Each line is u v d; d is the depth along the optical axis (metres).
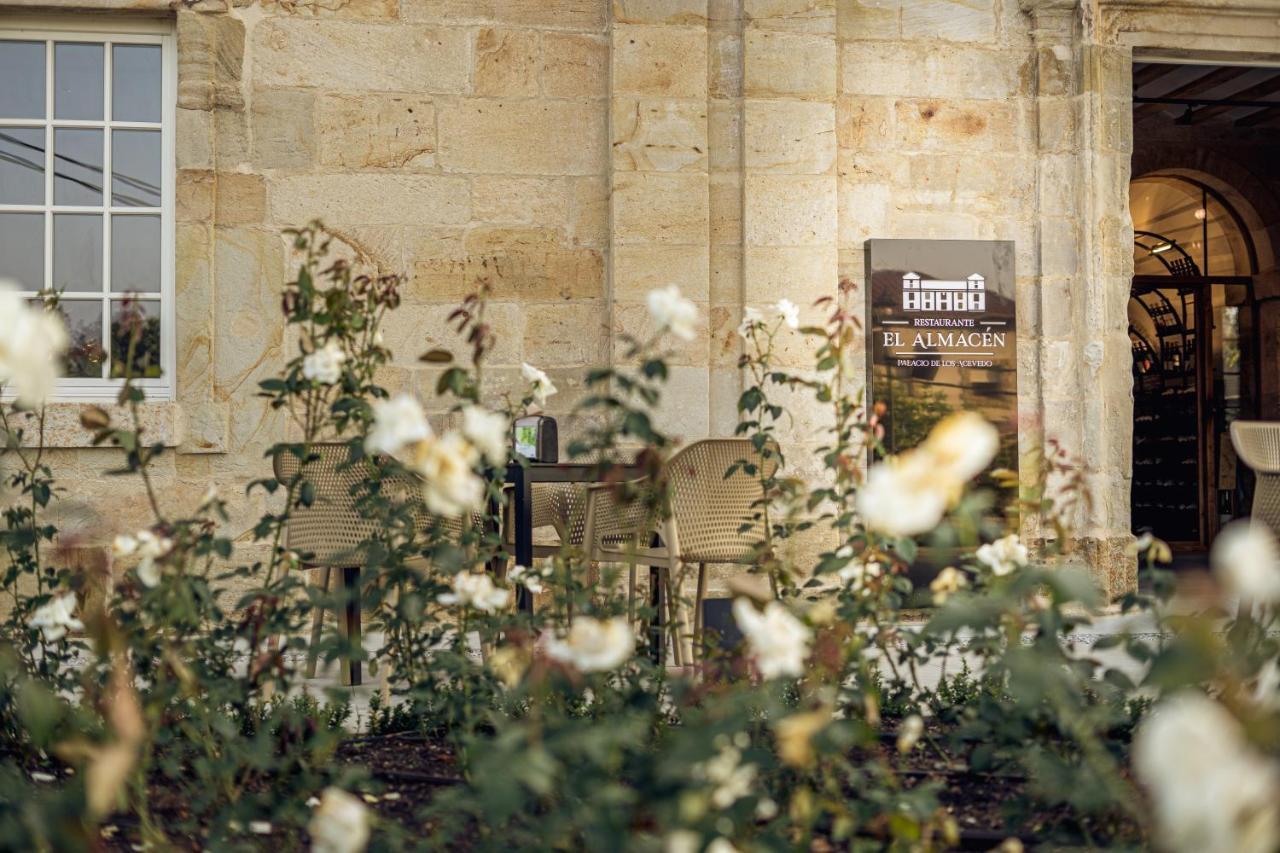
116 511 6.33
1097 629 5.70
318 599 2.77
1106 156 7.13
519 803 1.48
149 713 2.15
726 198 6.84
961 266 7.03
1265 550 0.92
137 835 2.31
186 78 6.49
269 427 6.49
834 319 3.28
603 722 2.25
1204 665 1.17
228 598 6.31
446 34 6.72
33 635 3.04
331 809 1.37
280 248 6.57
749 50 6.80
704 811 1.43
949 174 7.11
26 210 6.62
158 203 6.68
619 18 6.73
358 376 3.10
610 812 1.47
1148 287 12.15
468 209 6.72
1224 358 12.11
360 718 3.56
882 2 7.09
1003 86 7.17
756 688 2.17
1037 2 7.10
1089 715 2.18
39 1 6.44
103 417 2.55
